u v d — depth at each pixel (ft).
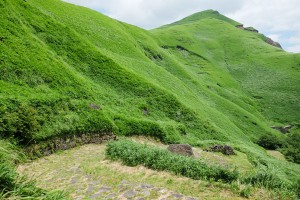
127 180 48.60
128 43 255.91
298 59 466.70
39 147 74.64
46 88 106.73
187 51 492.13
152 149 63.10
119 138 109.09
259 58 492.95
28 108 77.41
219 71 444.96
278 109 361.71
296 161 201.67
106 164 62.95
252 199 40.06
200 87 304.30
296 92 386.73
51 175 57.36
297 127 325.01
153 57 313.12
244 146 159.43
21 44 121.19
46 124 83.30
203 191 42.65
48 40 153.79
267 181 45.70
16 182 28.45
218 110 274.57
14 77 100.12
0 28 119.14
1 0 136.67
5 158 31.68
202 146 135.44
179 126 151.02
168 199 39.22
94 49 177.47
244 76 447.42
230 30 638.12
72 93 117.08
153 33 534.78
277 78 424.46
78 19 232.32
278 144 245.65
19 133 71.31
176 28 600.80
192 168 52.01
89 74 156.46
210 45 546.67
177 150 86.79
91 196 42.75
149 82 180.04
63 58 150.71
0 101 74.18
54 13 209.87
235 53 524.52
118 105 142.00
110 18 311.47
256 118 301.02
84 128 96.68
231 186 43.55
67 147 85.66
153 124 129.29
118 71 171.83
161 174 51.96
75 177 53.88
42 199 26.84
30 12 160.56
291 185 45.39
